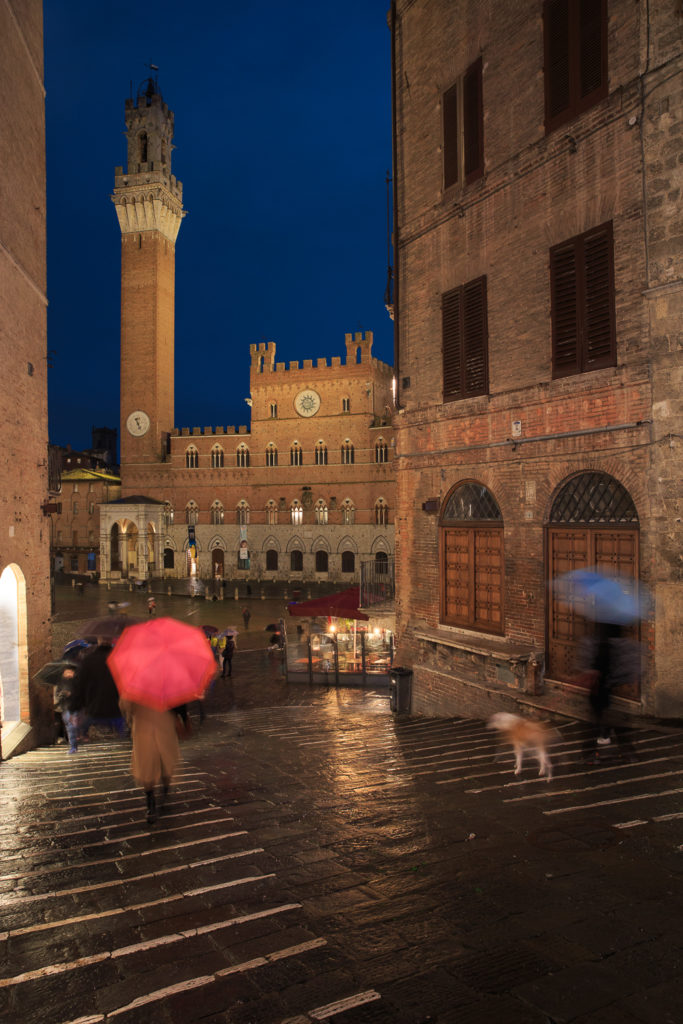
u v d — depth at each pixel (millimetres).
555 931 4172
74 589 71250
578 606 12109
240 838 6070
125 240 78062
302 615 28141
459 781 7762
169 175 79000
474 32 15016
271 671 32469
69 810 7520
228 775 9188
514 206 13875
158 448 78562
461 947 3982
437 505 16266
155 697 6621
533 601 13180
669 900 4582
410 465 17406
